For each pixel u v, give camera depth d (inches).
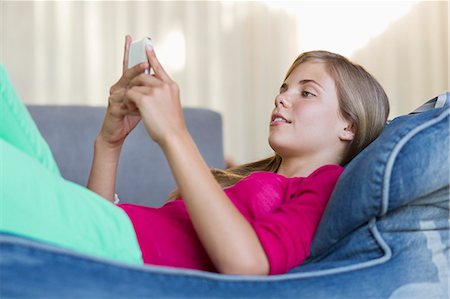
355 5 124.7
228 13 125.4
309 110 41.7
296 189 35.9
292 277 26.2
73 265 21.8
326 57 44.3
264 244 28.8
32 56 120.6
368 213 28.7
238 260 27.5
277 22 125.8
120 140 40.0
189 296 23.7
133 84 31.6
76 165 76.0
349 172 31.2
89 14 121.6
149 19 123.4
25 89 120.4
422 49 124.3
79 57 121.4
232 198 35.7
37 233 23.2
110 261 22.9
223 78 125.2
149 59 31.7
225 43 125.3
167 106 29.7
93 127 77.3
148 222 32.0
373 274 27.5
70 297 21.3
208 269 31.9
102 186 39.8
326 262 30.1
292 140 41.7
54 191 24.8
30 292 20.6
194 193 28.1
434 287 28.7
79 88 121.4
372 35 124.4
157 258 30.4
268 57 125.7
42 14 120.8
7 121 26.6
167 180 79.2
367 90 43.3
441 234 30.1
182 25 124.3
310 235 31.6
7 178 23.2
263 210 34.5
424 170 27.9
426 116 30.3
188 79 124.5
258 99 125.3
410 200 28.7
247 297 24.7
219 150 82.1
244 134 125.2
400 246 29.2
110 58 122.2
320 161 42.3
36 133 28.5
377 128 43.1
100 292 21.9
